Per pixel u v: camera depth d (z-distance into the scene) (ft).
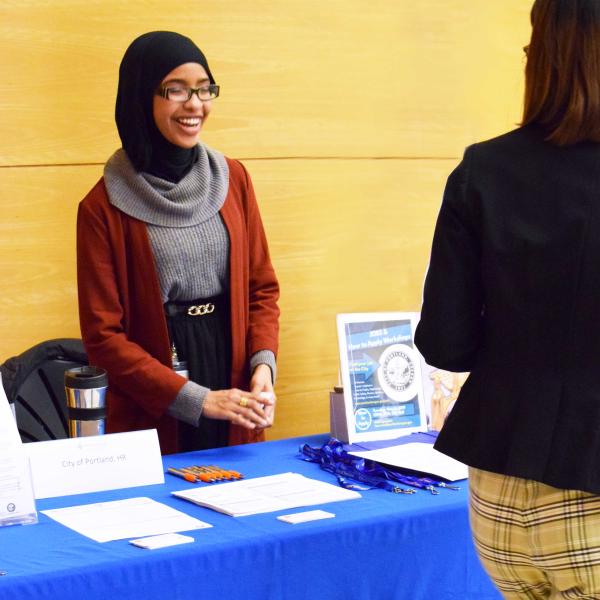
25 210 10.46
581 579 4.75
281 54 11.63
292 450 8.44
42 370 9.90
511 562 5.00
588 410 4.57
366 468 7.51
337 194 12.16
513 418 4.74
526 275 4.69
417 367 8.87
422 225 12.83
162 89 8.57
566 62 4.71
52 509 6.68
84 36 10.53
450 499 6.84
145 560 5.59
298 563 6.08
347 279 12.34
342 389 8.66
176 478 7.55
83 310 8.68
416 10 12.48
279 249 11.84
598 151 4.70
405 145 12.59
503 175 4.84
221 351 9.04
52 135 10.50
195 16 11.09
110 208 8.69
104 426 7.79
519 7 13.23
